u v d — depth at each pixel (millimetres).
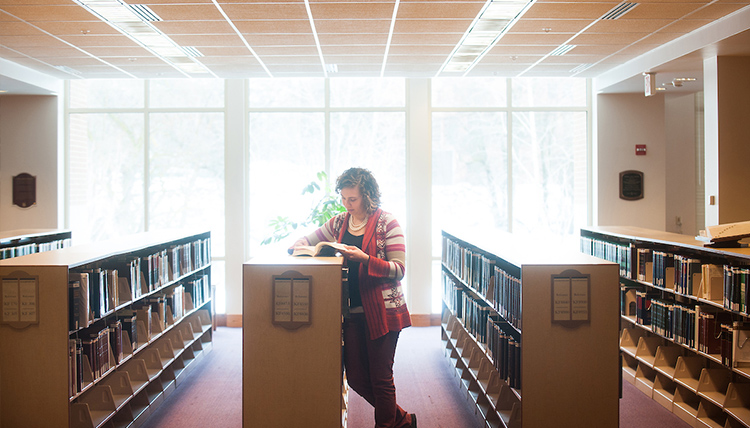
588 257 3035
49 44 5152
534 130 7344
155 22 4512
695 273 3842
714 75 5129
